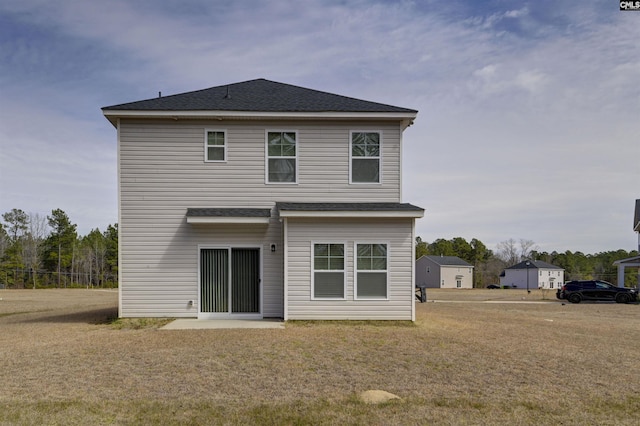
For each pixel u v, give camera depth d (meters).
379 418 5.81
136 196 14.23
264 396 6.63
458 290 58.41
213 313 14.27
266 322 13.44
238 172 14.54
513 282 77.25
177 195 14.36
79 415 5.79
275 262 14.41
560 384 7.54
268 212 14.06
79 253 66.19
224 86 17.33
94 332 12.13
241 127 14.59
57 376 7.59
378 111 14.35
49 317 16.50
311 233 13.67
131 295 14.13
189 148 14.44
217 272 14.36
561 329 14.20
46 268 64.06
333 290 13.64
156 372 7.86
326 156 14.68
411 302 13.70
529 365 8.84
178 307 14.20
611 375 8.20
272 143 14.66
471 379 7.73
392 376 7.82
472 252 90.75
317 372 7.99
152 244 14.23
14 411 5.91
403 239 13.80
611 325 15.60
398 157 14.75
